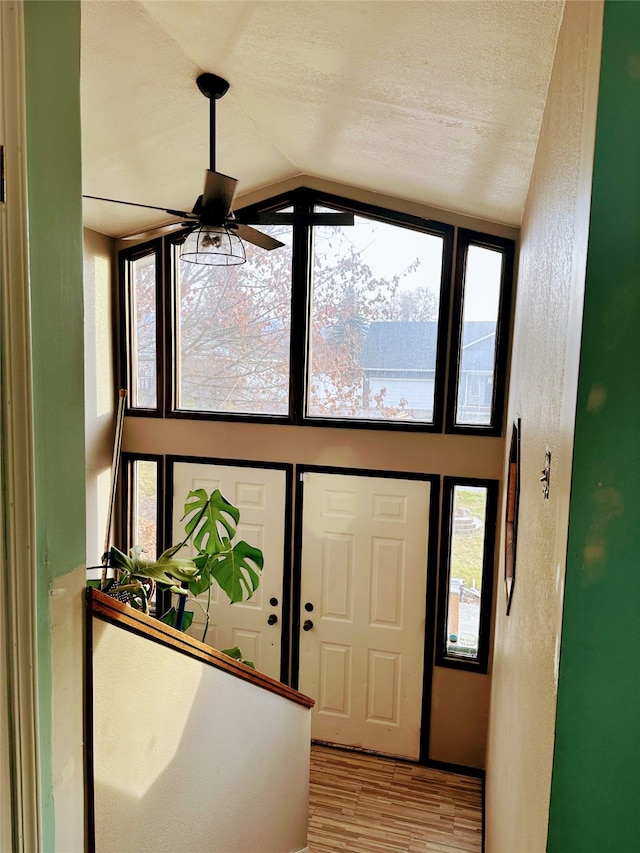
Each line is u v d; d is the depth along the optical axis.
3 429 0.76
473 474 3.62
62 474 0.88
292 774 2.20
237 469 4.05
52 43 0.81
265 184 3.84
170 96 2.62
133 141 2.95
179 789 1.35
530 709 1.19
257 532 4.05
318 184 3.76
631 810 0.74
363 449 3.80
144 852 1.21
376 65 1.87
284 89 2.37
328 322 3.87
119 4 1.97
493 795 2.53
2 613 0.77
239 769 1.70
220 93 2.51
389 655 3.87
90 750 1.00
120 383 4.25
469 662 3.71
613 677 0.73
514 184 2.53
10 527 0.77
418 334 3.72
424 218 3.57
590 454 0.71
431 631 3.77
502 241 3.42
